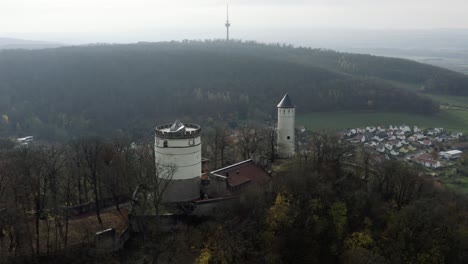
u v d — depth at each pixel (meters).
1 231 75.06
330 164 106.56
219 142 129.88
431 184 106.50
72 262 73.00
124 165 97.75
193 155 90.50
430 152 188.75
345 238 82.56
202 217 85.62
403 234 82.19
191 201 88.62
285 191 86.81
